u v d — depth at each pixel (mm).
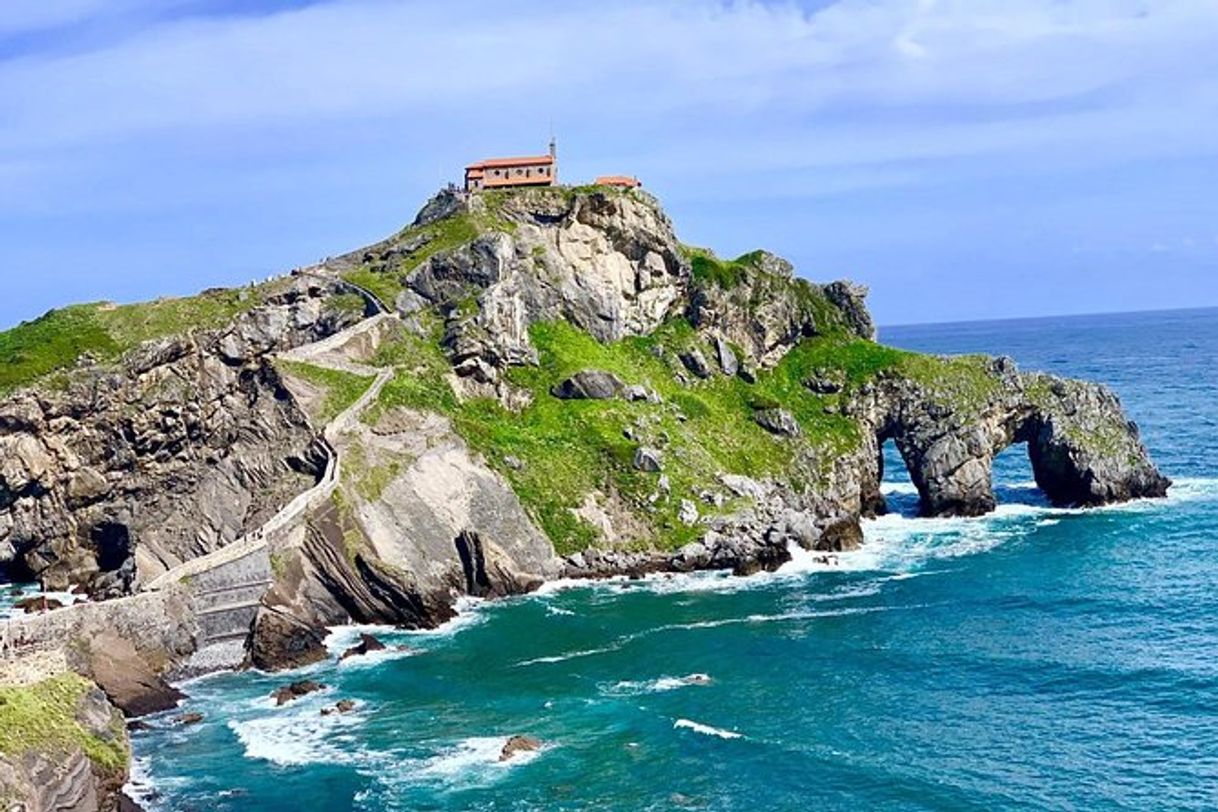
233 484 100125
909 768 60094
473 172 144750
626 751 63219
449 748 64438
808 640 82625
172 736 67500
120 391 107688
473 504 102188
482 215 136000
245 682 78500
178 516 99250
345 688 75750
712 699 71125
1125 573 97625
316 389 105875
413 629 89125
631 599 96062
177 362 111812
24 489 104688
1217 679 70625
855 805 56125
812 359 140625
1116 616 85375
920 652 78938
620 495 109688
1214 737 62281
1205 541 107500
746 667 77062
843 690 72062
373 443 102125
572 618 90688
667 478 111812
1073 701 68562
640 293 137375
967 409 129500
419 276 126750
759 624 87250
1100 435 129250
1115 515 121125
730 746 63594
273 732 67688
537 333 129375
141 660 76438
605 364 127250
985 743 63094
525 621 90250
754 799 57031
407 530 96875
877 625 85938
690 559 105312
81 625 75125
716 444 122625
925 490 127812
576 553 104500
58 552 106125
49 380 105875
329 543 91250
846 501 123750
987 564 103688
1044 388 133000
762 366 139875
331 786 59719
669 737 65000
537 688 74250
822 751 62562
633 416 119125
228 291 128875
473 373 119250
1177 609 86312
